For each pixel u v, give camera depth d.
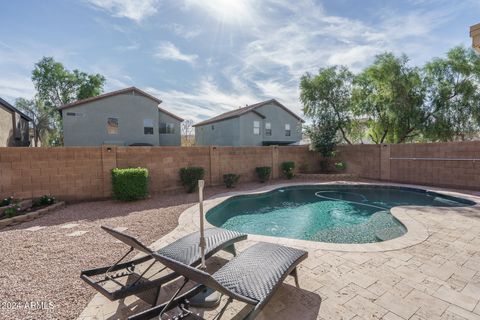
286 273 2.95
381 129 18.12
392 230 6.81
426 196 10.66
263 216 8.88
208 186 12.26
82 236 5.49
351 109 18.08
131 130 21.06
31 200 7.89
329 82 17.70
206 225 6.29
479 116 15.91
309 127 17.08
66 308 2.98
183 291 3.28
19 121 22.17
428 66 16.80
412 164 12.66
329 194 12.01
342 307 2.93
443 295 3.14
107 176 9.38
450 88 16.22
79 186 8.93
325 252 4.46
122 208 8.10
